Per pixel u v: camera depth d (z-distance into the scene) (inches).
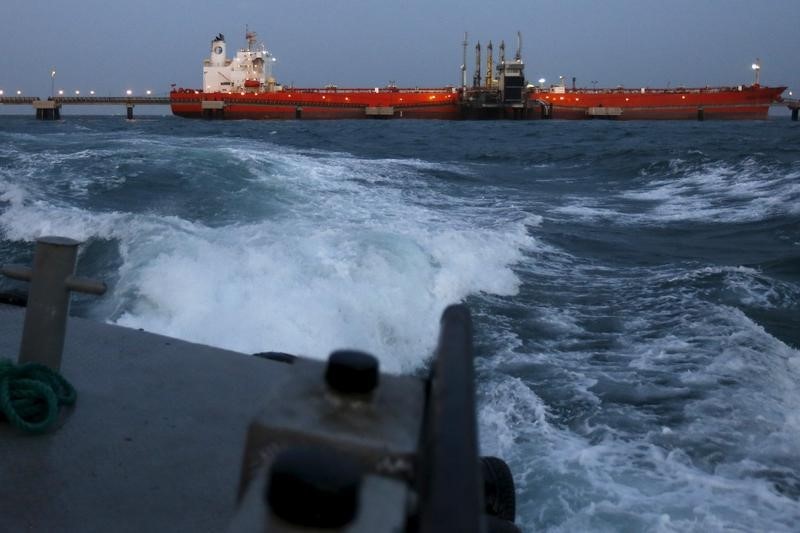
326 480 22.5
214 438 98.5
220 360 126.3
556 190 790.5
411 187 683.4
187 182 548.4
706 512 143.2
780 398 204.1
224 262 288.2
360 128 2431.1
